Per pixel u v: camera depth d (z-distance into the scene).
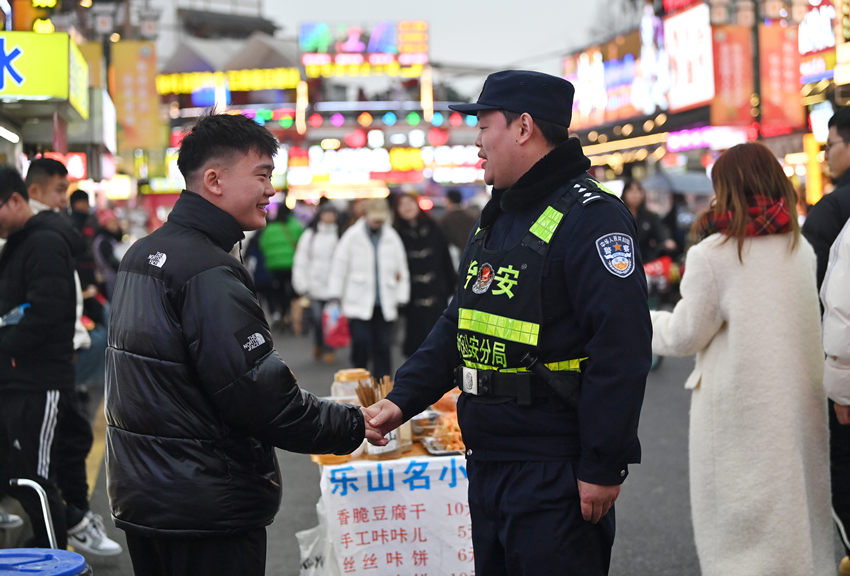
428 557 3.80
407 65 34.59
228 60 37.31
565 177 2.87
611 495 2.69
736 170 3.70
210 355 2.59
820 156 14.52
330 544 3.86
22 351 4.29
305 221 23.53
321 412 2.75
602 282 2.68
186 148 2.78
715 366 3.76
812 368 3.71
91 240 9.91
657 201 20.47
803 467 3.67
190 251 2.68
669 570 4.70
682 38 25.92
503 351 2.82
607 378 2.66
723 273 3.70
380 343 8.94
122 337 2.69
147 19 20.38
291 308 15.63
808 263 3.76
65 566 2.58
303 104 33.62
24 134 7.36
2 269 4.38
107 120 8.66
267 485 2.75
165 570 2.75
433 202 29.55
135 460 2.65
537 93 2.88
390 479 3.78
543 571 2.76
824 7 19.33
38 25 8.70
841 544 5.02
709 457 3.76
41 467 4.37
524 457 2.80
